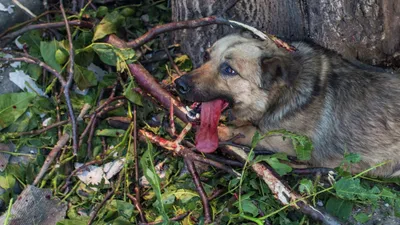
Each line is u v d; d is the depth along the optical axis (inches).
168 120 55.1
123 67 54.5
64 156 52.9
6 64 56.7
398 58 58.6
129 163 52.7
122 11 62.3
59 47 56.0
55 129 54.6
